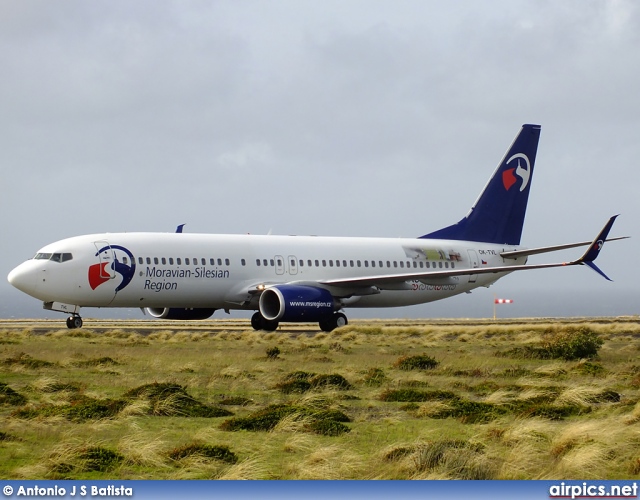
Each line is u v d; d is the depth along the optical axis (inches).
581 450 2438.5
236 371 4544.8
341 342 6943.9
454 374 4827.8
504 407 3526.1
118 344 6382.9
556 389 4052.7
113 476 2369.6
